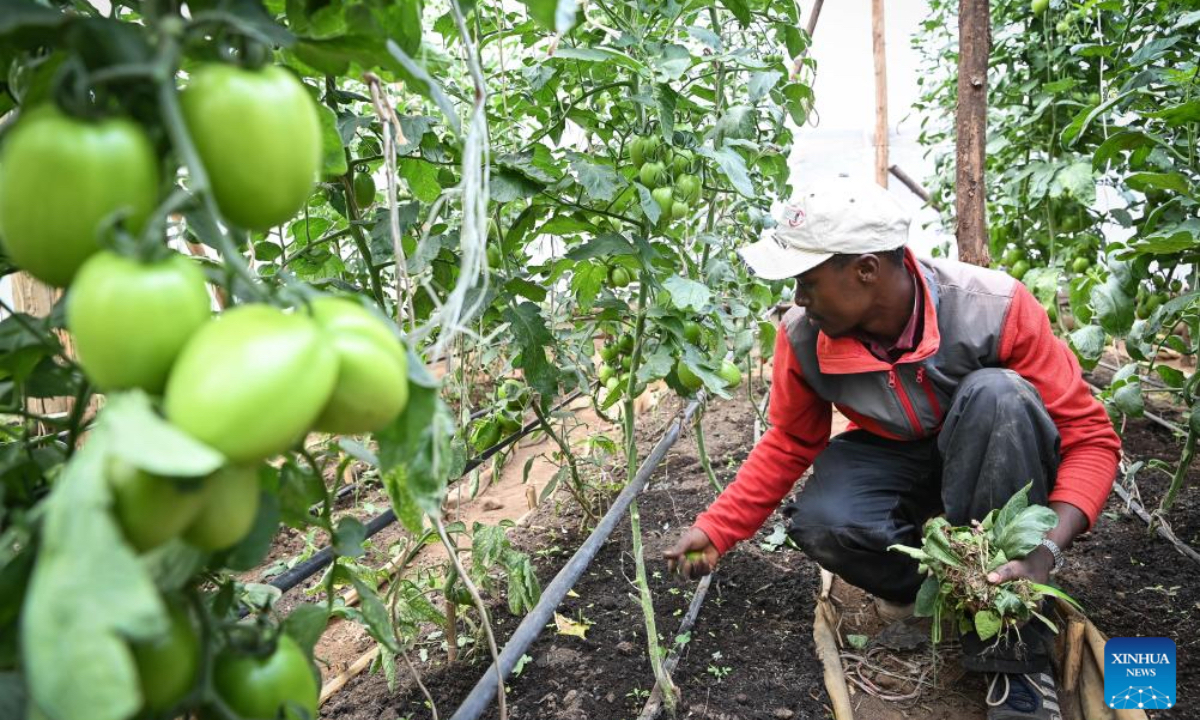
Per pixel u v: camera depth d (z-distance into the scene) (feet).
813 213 5.69
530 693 6.66
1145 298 10.78
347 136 4.67
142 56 1.68
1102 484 5.83
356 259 7.00
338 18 2.39
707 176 8.06
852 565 6.97
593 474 11.60
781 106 8.85
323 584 6.48
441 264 6.21
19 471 2.21
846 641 7.34
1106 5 9.87
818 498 7.06
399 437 2.16
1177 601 7.39
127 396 1.57
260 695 2.07
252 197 1.74
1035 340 6.13
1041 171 11.68
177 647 1.84
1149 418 11.73
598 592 8.27
